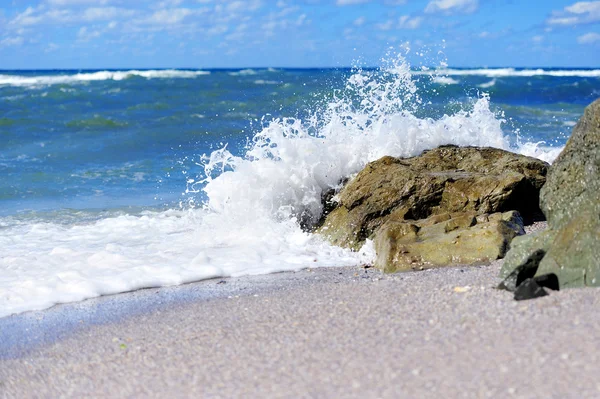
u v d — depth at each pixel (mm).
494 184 7402
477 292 4781
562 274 4641
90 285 6234
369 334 4113
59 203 10617
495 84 35156
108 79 37188
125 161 14219
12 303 5898
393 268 6340
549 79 39719
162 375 3902
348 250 7430
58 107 24062
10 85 31453
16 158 14438
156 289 6242
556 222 5117
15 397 3912
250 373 3734
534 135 16828
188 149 15922
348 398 3252
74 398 3758
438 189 7547
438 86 27672
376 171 7883
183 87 31219
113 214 9883
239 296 5703
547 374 3234
